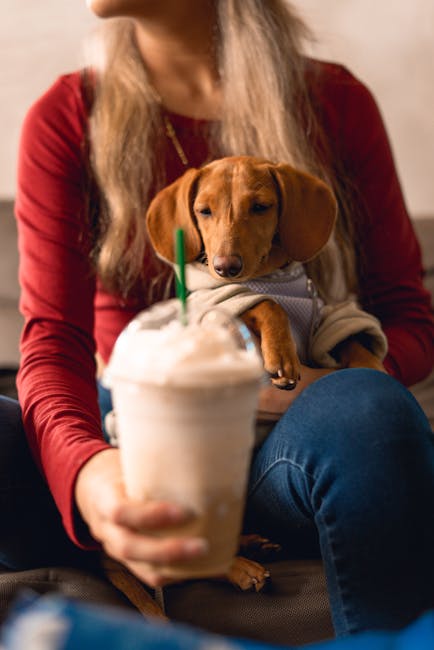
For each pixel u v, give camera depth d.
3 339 2.12
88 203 1.50
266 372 1.14
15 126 2.70
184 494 0.76
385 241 1.58
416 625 0.65
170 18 1.48
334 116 1.59
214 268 1.19
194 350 0.74
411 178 2.87
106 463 0.97
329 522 0.99
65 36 2.67
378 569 0.96
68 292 1.41
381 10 2.79
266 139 1.50
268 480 1.12
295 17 1.66
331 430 1.02
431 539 0.95
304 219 1.26
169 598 1.23
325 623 1.18
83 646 0.59
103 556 1.25
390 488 0.96
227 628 1.18
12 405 1.26
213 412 0.73
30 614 0.62
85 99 1.53
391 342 1.45
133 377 0.74
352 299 1.56
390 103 2.83
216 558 0.80
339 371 1.12
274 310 1.19
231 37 1.53
